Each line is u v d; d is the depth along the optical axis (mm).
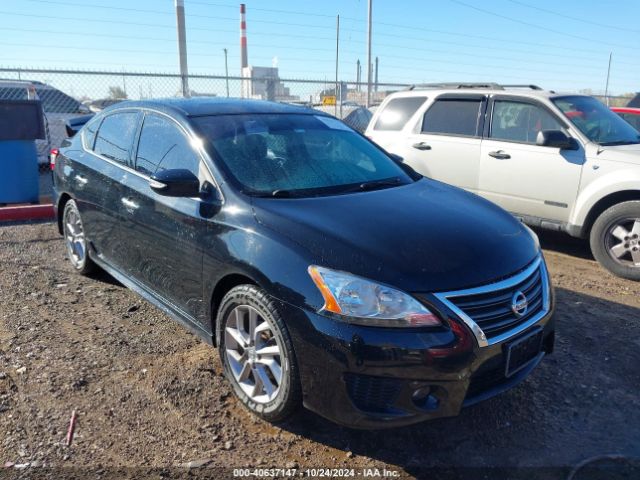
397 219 3170
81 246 5254
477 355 2686
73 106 13141
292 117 4289
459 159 6789
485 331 2734
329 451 2912
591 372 3740
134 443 2910
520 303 2898
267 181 3494
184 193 3373
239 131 3842
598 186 5707
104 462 2762
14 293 4848
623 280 5559
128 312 4504
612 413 3295
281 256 2881
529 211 6316
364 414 2641
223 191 3355
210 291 3314
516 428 3143
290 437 3008
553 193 6066
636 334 4305
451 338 2635
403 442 3000
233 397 3336
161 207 3697
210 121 3869
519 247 3168
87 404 3219
